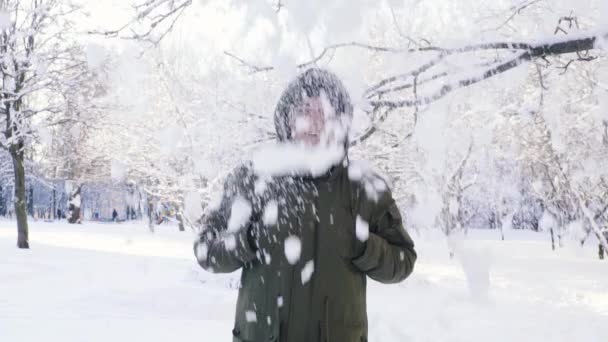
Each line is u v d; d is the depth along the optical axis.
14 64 11.91
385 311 5.15
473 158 10.11
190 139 4.02
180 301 5.93
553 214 11.54
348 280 1.58
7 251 11.73
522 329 4.97
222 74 3.45
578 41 2.63
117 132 12.69
